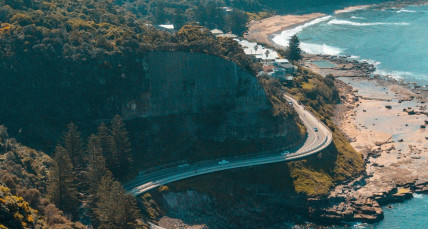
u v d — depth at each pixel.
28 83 186.38
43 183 158.00
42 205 136.75
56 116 185.50
